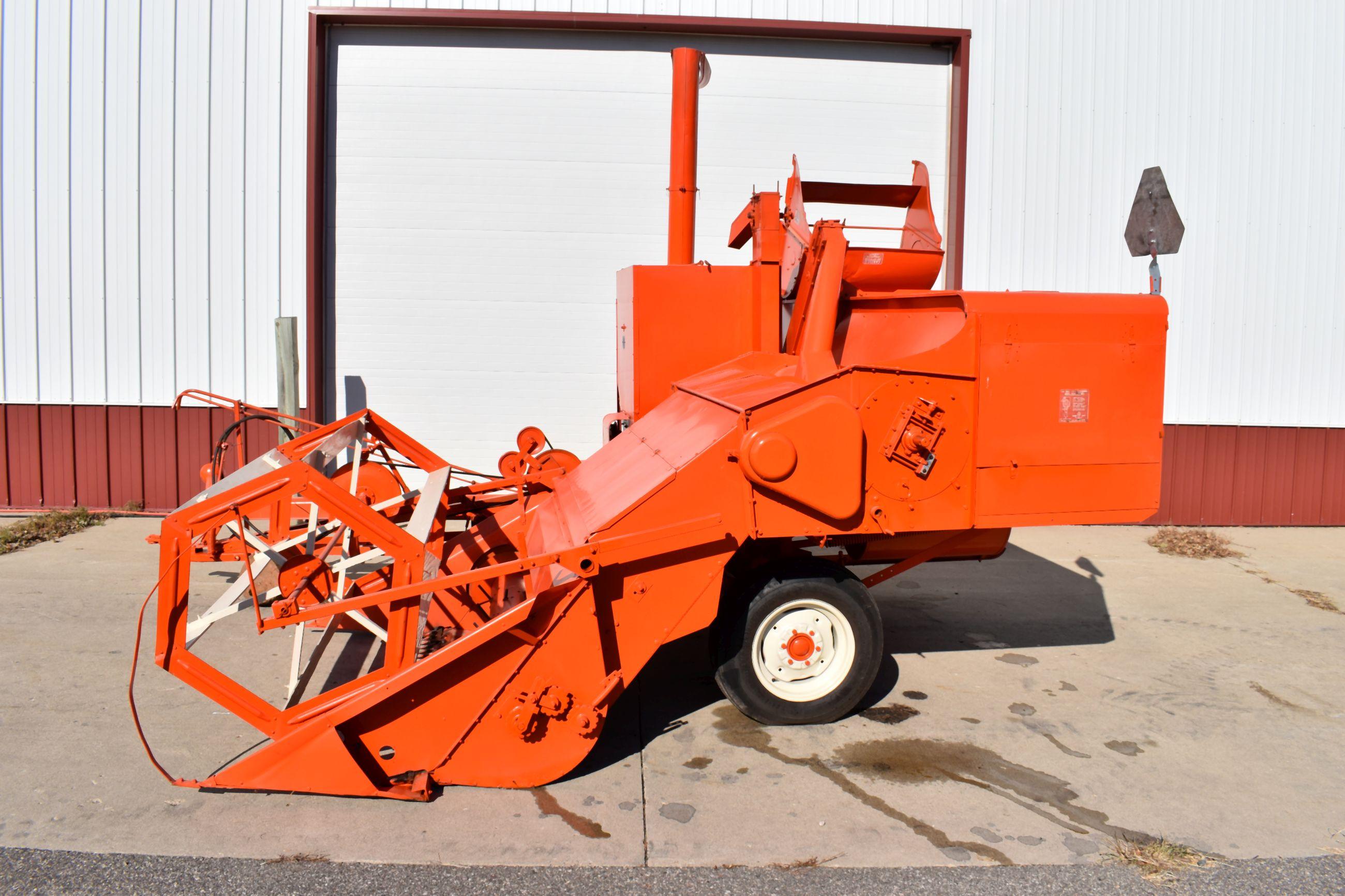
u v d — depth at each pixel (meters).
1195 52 8.79
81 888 2.76
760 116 8.73
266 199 8.33
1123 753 3.85
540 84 8.54
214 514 3.21
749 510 3.71
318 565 3.76
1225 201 8.89
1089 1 8.71
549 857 2.99
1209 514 9.09
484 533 4.85
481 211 8.56
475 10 8.28
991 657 5.07
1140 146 8.84
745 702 3.99
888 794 3.45
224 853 2.97
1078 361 3.99
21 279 8.31
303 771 3.27
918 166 5.26
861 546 4.52
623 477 4.21
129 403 8.45
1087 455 4.02
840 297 4.82
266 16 8.20
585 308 8.67
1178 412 9.02
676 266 5.19
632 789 3.47
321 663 4.73
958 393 3.89
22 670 4.54
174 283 8.36
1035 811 3.34
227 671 4.61
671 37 8.59
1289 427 9.07
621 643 3.62
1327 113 8.85
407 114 8.48
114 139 8.23
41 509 8.48
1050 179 8.82
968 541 4.56
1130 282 8.95
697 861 2.98
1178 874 2.94
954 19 8.65
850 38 8.65
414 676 3.28
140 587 6.05
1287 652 5.21
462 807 3.31
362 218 8.51
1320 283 8.98
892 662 4.98
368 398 8.62
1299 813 3.37
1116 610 6.04
